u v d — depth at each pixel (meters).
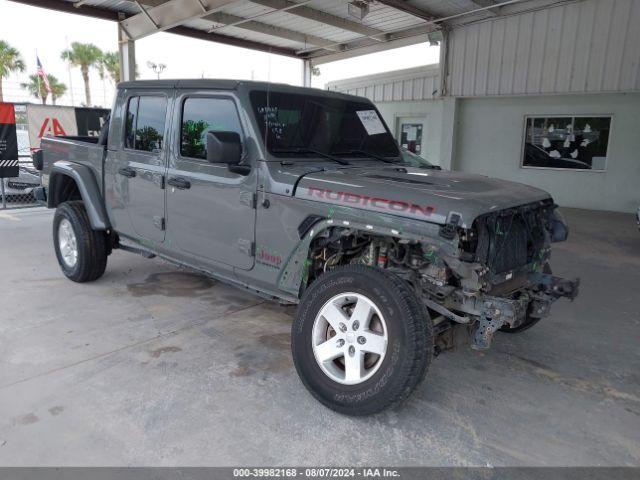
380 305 2.80
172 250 4.31
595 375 3.66
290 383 3.38
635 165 11.50
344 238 3.28
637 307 5.11
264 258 3.54
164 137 4.20
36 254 6.54
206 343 3.97
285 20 12.59
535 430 2.94
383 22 12.73
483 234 2.85
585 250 7.66
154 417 2.93
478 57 12.73
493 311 2.89
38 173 10.19
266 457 2.62
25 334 4.04
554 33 11.50
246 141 3.57
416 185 3.09
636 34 10.56
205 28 12.96
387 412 3.08
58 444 2.66
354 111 4.34
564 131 12.32
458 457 2.67
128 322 4.35
